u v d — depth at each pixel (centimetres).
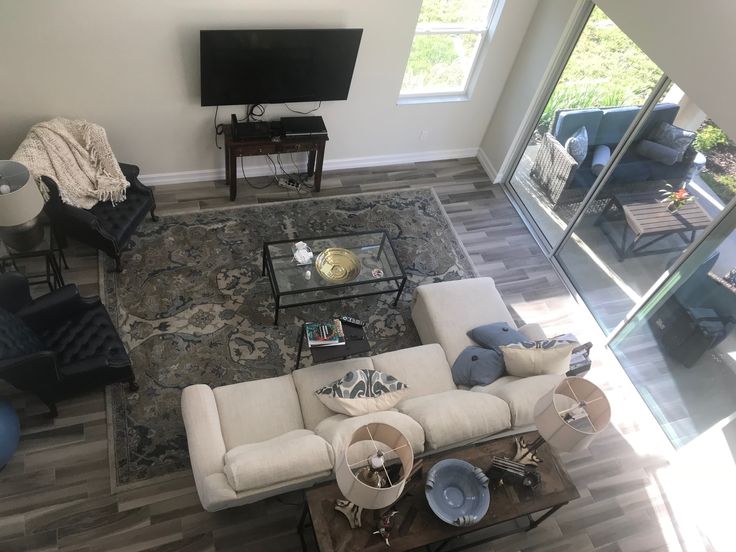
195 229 511
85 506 353
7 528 339
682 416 445
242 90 484
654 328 455
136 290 461
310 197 562
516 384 367
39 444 372
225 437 348
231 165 508
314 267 455
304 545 348
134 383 400
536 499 324
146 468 373
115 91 459
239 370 430
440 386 400
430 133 603
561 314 518
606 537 394
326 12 463
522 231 579
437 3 499
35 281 452
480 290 456
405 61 521
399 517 302
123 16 416
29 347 341
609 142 467
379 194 582
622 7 420
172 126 500
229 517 361
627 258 475
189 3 425
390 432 286
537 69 523
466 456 333
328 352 396
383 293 484
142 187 472
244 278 484
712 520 410
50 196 410
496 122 602
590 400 312
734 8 338
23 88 433
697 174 394
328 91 514
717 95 357
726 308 392
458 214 582
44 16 399
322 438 318
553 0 491
